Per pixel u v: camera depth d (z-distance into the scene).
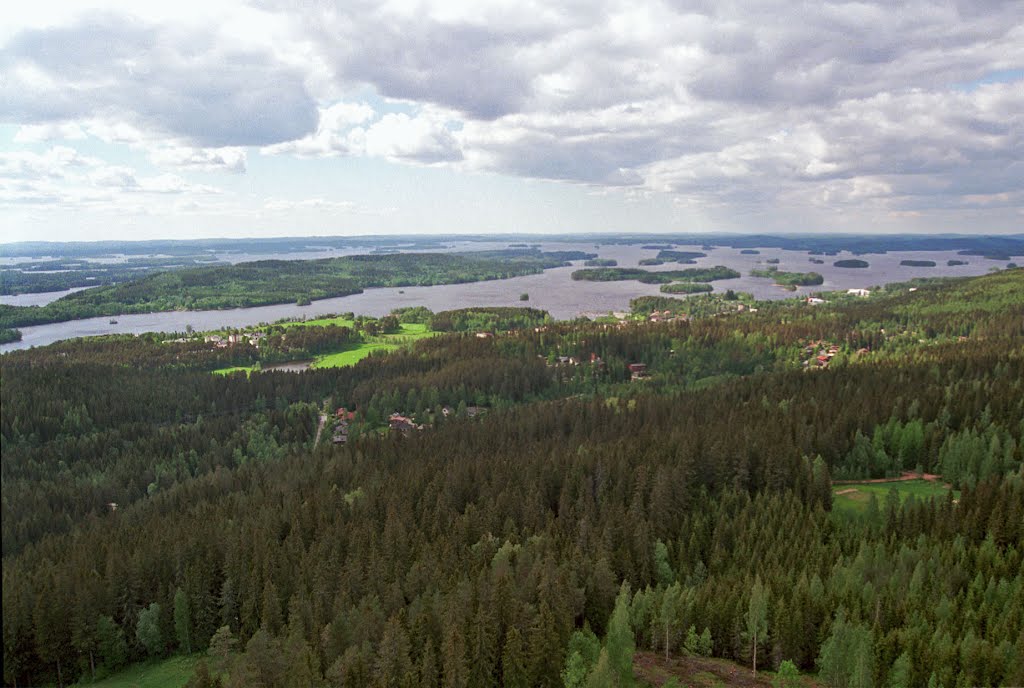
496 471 128.62
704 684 71.75
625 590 84.12
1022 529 95.44
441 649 70.31
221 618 96.31
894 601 79.00
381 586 90.81
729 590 83.69
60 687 92.69
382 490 125.44
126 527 123.19
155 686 88.31
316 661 71.44
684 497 114.19
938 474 131.12
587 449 140.38
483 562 95.31
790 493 112.81
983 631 75.25
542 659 69.88
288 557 103.12
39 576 101.19
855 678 64.56
